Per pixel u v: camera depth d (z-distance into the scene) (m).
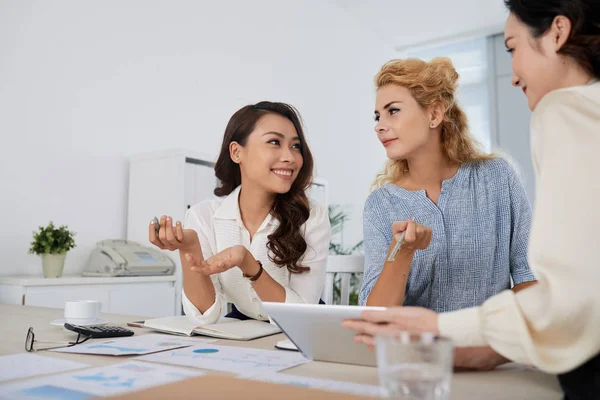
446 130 1.40
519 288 1.32
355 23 5.74
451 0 5.36
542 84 0.72
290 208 1.52
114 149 3.03
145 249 2.76
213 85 3.79
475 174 1.40
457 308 1.34
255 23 4.28
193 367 0.74
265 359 0.81
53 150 2.74
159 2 3.40
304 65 4.88
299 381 0.66
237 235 1.54
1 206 2.52
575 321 0.51
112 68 3.06
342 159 5.36
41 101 2.70
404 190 1.42
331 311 0.68
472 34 6.20
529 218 1.38
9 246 2.53
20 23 2.62
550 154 0.56
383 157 6.15
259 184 1.48
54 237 2.43
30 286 2.14
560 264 0.51
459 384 0.65
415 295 1.37
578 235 0.51
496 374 0.71
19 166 2.59
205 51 3.75
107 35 3.05
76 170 2.83
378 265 1.35
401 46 6.58
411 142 1.34
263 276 1.26
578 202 0.52
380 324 0.65
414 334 0.46
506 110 6.19
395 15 5.73
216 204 1.64
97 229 2.90
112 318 1.36
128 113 3.14
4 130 2.54
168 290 2.70
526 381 0.67
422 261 1.34
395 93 1.35
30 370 0.71
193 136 3.59
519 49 0.74
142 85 3.24
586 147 0.54
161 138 3.34
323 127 5.10
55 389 0.61
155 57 3.35
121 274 2.53
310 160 1.57
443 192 1.38
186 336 1.06
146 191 2.93
